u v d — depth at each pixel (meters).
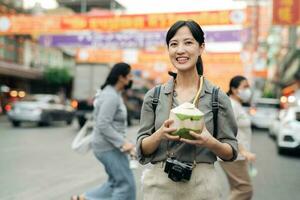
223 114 2.75
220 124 2.75
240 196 4.82
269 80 57.12
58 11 49.00
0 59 35.47
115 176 4.85
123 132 4.96
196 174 2.70
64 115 24.70
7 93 35.56
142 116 2.86
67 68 43.91
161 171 2.77
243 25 18.25
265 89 58.28
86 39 23.36
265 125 25.05
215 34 20.66
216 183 2.75
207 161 2.72
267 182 8.67
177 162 2.66
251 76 25.55
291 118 13.18
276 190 7.88
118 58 30.92
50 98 24.38
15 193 7.03
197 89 2.80
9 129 20.66
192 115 2.49
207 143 2.54
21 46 39.00
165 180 2.74
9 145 13.73
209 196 2.71
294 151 13.86
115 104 4.79
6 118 28.33
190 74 2.80
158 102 2.80
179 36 2.74
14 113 22.31
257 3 21.86
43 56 44.56
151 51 32.12
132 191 4.91
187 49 2.72
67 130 20.91
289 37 37.34
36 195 6.93
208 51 30.41
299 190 7.91
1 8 33.56
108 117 4.75
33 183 7.89
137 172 9.30
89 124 5.51
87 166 10.03
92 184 7.94
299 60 35.47
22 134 17.92
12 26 21.22
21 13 36.59
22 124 24.75
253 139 18.92
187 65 2.73
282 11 15.95
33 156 11.42
